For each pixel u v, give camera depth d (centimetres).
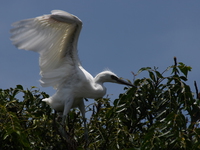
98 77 1283
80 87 1241
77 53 1243
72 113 1232
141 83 1098
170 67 1126
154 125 882
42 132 1005
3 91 1099
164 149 904
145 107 1094
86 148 997
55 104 1243
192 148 870
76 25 1163
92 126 1073
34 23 1131
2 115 908
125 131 998
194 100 1062
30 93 1098
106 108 1141
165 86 1101
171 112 942
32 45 1160
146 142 855
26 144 855
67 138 1052
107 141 1016
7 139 894
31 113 1049
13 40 1123
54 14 1127
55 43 1192
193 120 1048
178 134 868
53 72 1238
